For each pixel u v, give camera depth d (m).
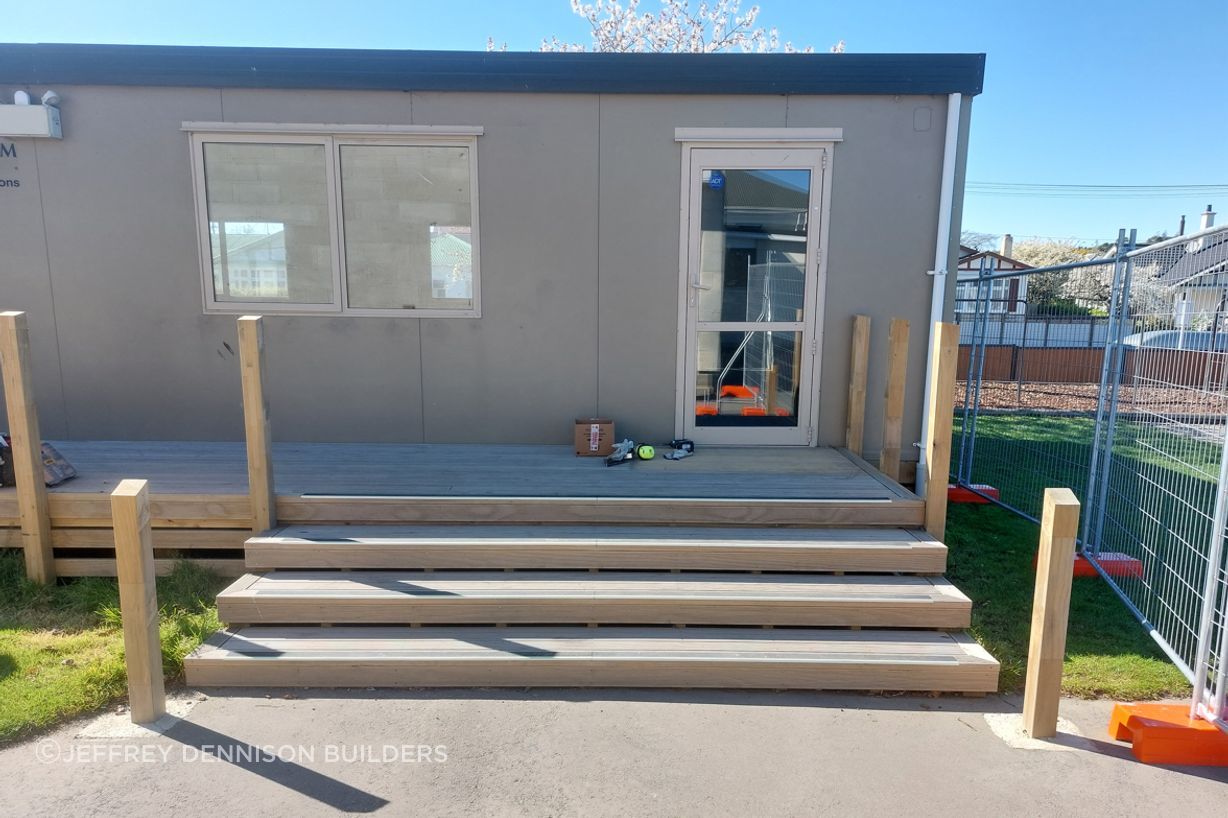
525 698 3.28
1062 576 2.87
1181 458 5.07
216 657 3.32
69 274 5.51
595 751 2.89
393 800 2.60
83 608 4.07
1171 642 3.73
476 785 2.68
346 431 5.71
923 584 3.84
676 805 2.59
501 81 5.23
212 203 5.45
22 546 4.43
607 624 3.64
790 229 5.46
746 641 3.52
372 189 5.43
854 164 5.35
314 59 5.20
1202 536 5.15
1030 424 10.62
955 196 5.34
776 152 5.34
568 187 5.41
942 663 3.31
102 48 5.18
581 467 4.99
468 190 5.42
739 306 5.55
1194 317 3.89
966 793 2.66
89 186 5.41
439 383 5.64
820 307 5.51
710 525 4.23
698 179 5.39
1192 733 2.83
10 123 5.21
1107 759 2.86
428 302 5.56
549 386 5.64
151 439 5.69
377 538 4.00
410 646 3.44
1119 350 4.59
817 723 3.10
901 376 4.91
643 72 5.22
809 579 3.88
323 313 5.55
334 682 3.34
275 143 5.36
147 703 3.03
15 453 4.17
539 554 3.91
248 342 3.96
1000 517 5.77
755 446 5.67
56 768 2.76
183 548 4.34
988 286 6.57
